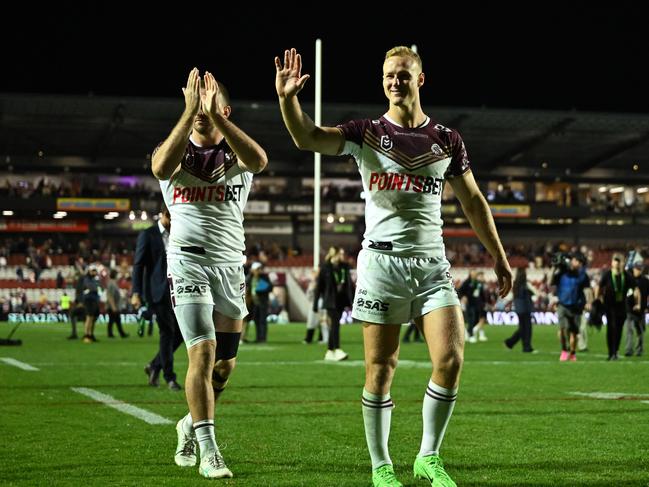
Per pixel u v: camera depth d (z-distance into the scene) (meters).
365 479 5.44
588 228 63.03
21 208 53.78
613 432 7.38
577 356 18.69
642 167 61.72
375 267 5.11
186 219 5.92
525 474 5.59
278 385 11.59
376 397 5.16
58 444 6.75
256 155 5.68
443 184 5.22
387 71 5.15
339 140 5.07
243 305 6.13
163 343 10.84
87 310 23.55
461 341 5.03
